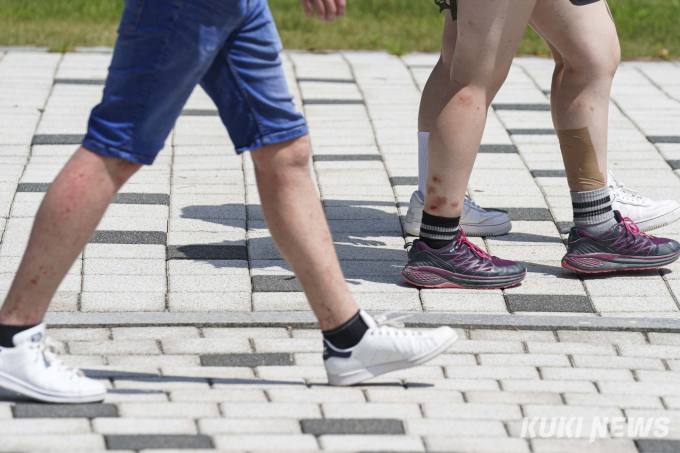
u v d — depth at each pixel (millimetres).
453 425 8773
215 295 11492
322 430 8594
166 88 8367
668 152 16453
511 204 14297
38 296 8672
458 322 10844
